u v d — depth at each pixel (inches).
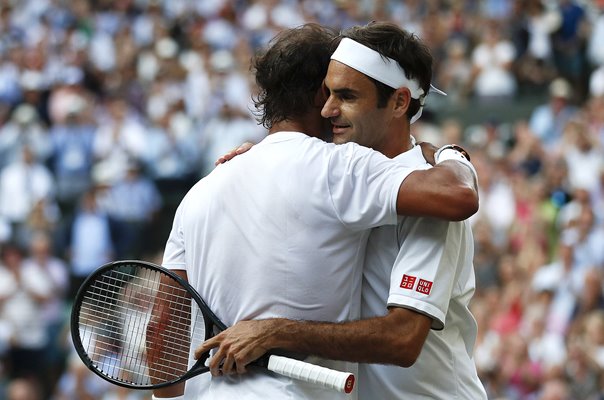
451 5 2357.3
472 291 528.7
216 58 2209.6
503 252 1588.3
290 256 492.4
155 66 2277.3
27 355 1710.1
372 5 2393.0
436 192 475.2
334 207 488.7
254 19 2402.8
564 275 1433.3
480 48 2218.3
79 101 2129.7
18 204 1945.1
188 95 2161.7
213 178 516.1
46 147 2060.8
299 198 492.4
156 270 515.5
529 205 1665.8
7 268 1732.3
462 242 514.0
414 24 2305.6
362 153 492.4
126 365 532.7
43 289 1745.8
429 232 495.5
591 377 1275.8
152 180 2042.3
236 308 501.4
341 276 496.4
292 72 518.6
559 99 1948.8
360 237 499.8
